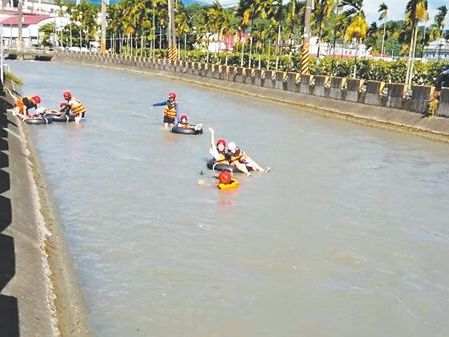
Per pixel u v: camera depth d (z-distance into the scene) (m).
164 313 8.75
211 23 87.44
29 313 7.62
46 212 13.11
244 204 14.81
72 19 132.62
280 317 8.81
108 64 91.81
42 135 23.70
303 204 15.14
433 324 8.84
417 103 30.00
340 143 25.53
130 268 10.38
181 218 13.40
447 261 11.55
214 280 10.03
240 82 52.62
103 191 15.47
